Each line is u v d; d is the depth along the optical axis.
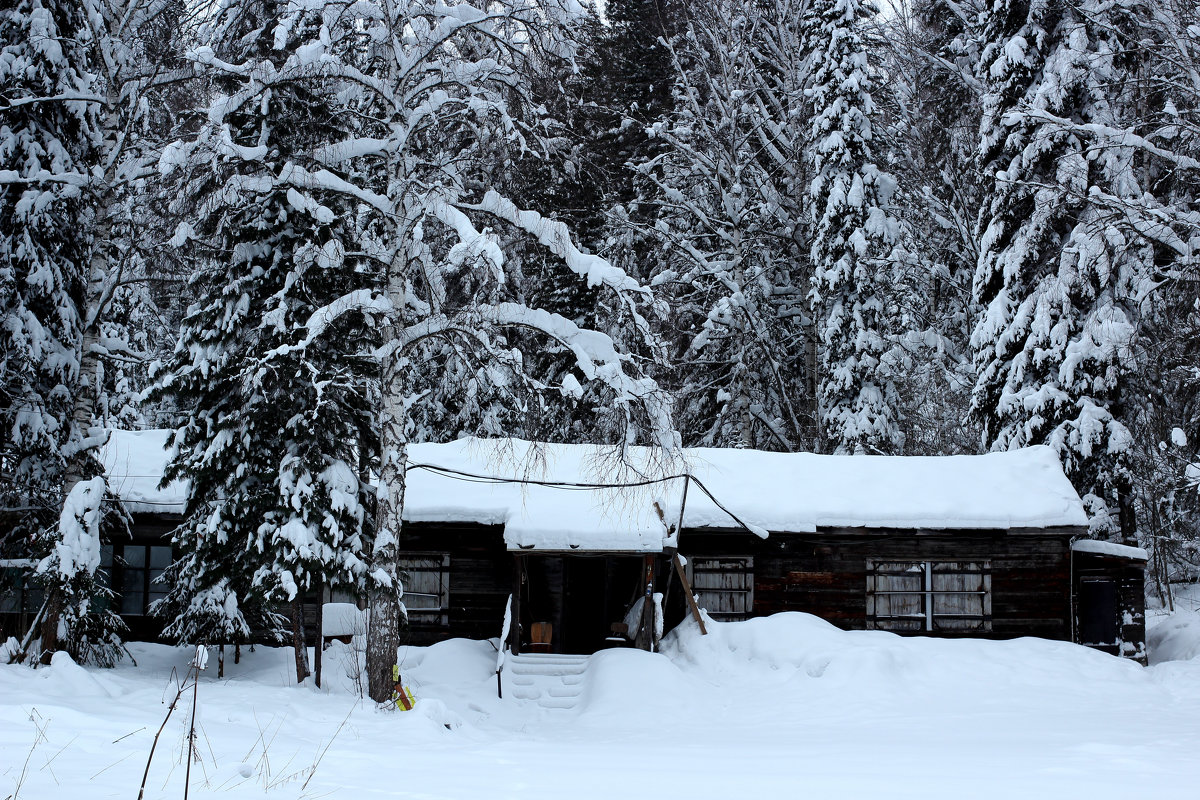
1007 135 28.25
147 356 19.23
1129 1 25.77
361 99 19.09
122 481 22.95
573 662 20.94
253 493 18.03
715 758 10.96
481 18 17.77
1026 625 22.78
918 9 39.22
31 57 18.70
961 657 19.53
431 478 24.08
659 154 34.88
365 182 19.84
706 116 36.22
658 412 16.56
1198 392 25.47
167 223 18.80
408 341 17.30
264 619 20.48
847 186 31.14
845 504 22.89
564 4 17.52
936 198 36.75
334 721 13.66
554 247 17.02
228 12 18.20
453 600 23.23
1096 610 23.66
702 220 33.59
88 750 8.98
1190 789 8.16
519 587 21.30
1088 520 22.86
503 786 8.24
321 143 18.36
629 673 19.02
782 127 35.50
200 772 8.31
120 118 18.92
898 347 31.66
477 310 16.70
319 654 18.22
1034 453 25.14
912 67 39.31
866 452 30.11
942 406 37.69
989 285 28.84
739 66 36.00
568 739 14.67
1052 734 13.23
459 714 16.34
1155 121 25.88
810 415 33.81
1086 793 7.96
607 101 32.53
